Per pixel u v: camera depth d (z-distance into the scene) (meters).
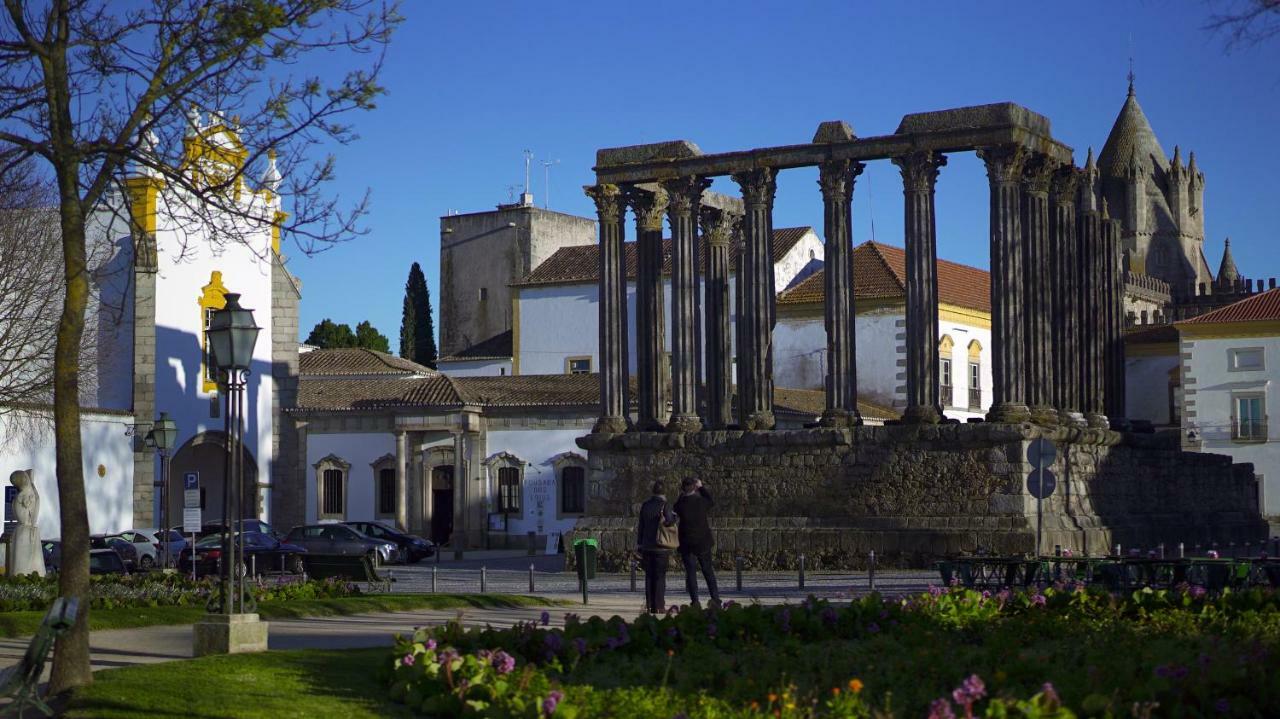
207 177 20.73
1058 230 51.03
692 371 51.59
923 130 47.81
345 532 61.41
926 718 13.92
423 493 72.19
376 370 83.44
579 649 19.38
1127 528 49.44
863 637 22.45
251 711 16.28
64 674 17.91
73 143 18.55
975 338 86.12
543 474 70.62
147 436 51.72
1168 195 146.88
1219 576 30.44
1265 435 84.56
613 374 52.69
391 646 23.17
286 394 72.69
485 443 71.56
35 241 54.38
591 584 44.69
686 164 51.53
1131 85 148.25
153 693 17.09
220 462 71.00
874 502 47.59
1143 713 14.15
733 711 14.95
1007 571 33.66
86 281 18.41
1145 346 91.62
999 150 46.97
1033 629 22.16
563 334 87.69
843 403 49.03
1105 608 24.80
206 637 21.84
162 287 66.44
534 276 89.44
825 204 49.34
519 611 31.95
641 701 15.55
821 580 43.06
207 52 19.72
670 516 29.41
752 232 50.62
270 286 72.12
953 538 45.88
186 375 67.50
